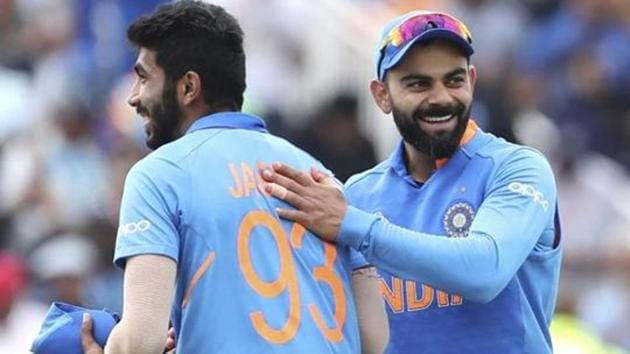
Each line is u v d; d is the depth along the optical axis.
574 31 51.06
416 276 19.94
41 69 50.12
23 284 38.41
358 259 20.22
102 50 50.66
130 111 46.81
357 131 43.59
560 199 45.09
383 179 21.77
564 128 48.91
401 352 21.09
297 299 19.31
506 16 51.56
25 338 37.06
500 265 20.06
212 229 19.14
